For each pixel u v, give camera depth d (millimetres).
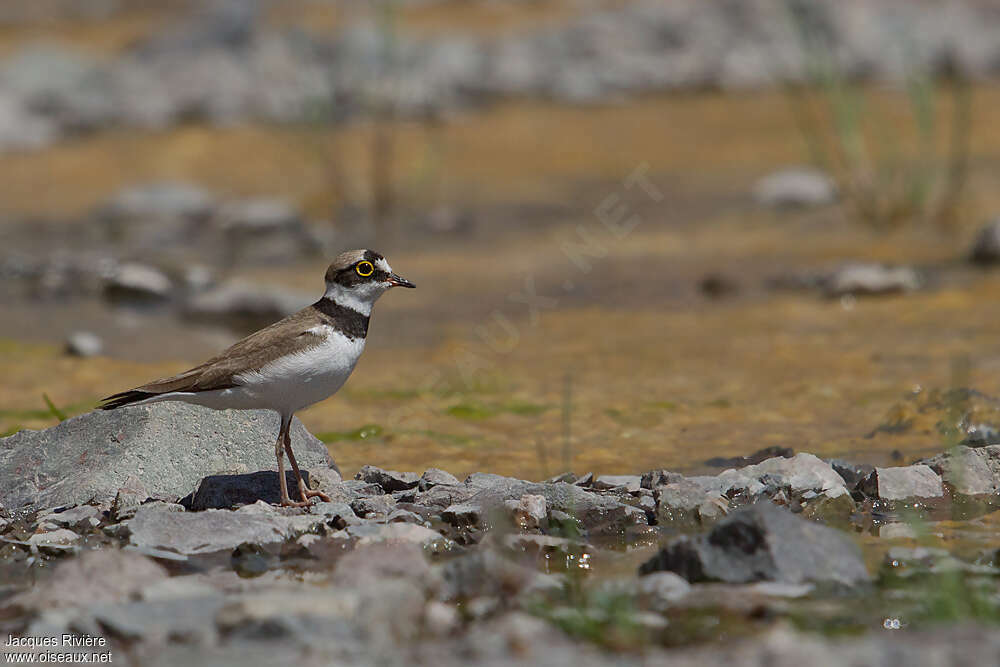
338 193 25125
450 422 11898
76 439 9547
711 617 6582
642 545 8273
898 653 5766
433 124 31562
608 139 29719
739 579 7188
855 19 37219
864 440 10930
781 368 13469
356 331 8992
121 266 19859
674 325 15734
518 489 9000
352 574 7172
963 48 35938
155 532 8141
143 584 7094
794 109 31625
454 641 6297
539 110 33000
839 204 22438
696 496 8789
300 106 32125
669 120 31438
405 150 29031
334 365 8852
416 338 15516
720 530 7375
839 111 22688
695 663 5879
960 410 11070
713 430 11438
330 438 11430
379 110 31656
